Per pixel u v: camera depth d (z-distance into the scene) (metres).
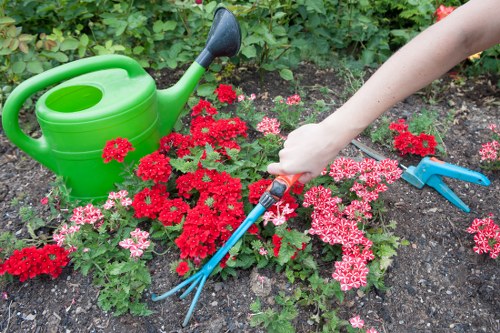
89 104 1.96
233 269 1.62
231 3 2.56
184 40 2.51
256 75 2.68
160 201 1.67
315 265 1.61
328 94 2.59
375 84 1.14
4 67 2.38
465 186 2.05
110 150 1.65
